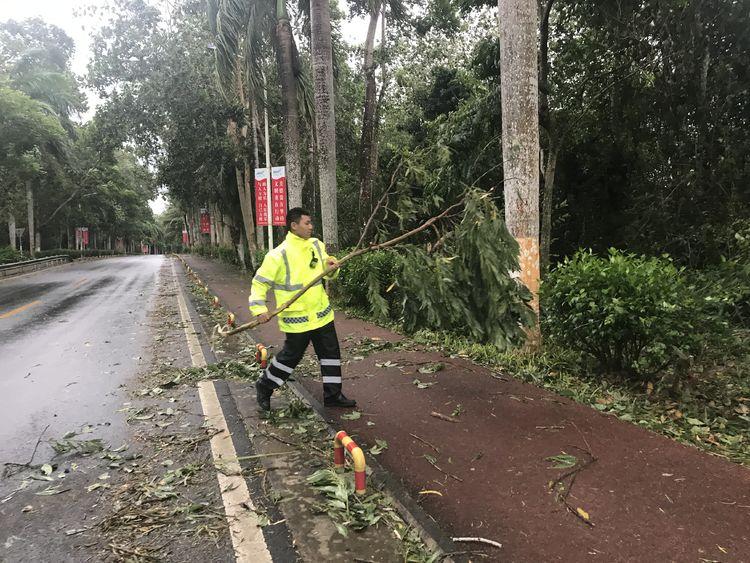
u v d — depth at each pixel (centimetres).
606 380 516
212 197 2573
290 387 545
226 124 2153
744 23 877
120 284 1997
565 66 1073
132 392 566
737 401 457
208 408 499
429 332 744
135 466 380
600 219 1273
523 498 299
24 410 514
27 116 2186
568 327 519
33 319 1125
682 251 997
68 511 319
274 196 1688
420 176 495
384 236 499
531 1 593
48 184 3319
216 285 1841
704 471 323
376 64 1684
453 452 363
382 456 363
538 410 437
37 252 3412
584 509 284
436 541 263
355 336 798
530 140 600
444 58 1848
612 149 1191
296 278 431
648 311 449
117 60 1947
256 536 283
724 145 944
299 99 1461
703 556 242
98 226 5788
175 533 290
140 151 2275
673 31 935
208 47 1798
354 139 2156
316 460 372
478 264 459
